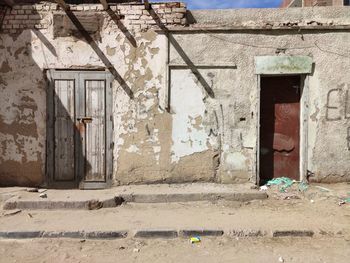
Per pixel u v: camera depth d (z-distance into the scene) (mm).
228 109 7789
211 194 7086
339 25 7598
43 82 7898
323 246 5102
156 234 5480
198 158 7836
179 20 7750
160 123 7840
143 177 7875
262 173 8047
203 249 5055
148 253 4926
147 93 7832
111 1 9797
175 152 7844
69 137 7961
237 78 7758
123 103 7871
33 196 7062
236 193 7094
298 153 7988
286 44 7676
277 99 8016
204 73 7781
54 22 7848
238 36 7727
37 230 5516
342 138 7711
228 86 7777
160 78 7805
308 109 7715
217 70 7773
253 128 7762
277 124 8023
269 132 8023
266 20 7758
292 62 7656
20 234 5469
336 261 4625
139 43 7809
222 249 5043
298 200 7027
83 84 7918
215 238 5422
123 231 5492
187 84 7809
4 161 7953
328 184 7699
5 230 5531
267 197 7164
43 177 7941
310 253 4871
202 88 7793
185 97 7812
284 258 4723
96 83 7914
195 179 7848
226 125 7797
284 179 7871
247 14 7766
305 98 7711
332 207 6562
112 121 7906
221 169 7816
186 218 6117
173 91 7812
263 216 6191
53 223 5898
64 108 7945
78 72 7914
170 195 7090
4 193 7184
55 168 7965
